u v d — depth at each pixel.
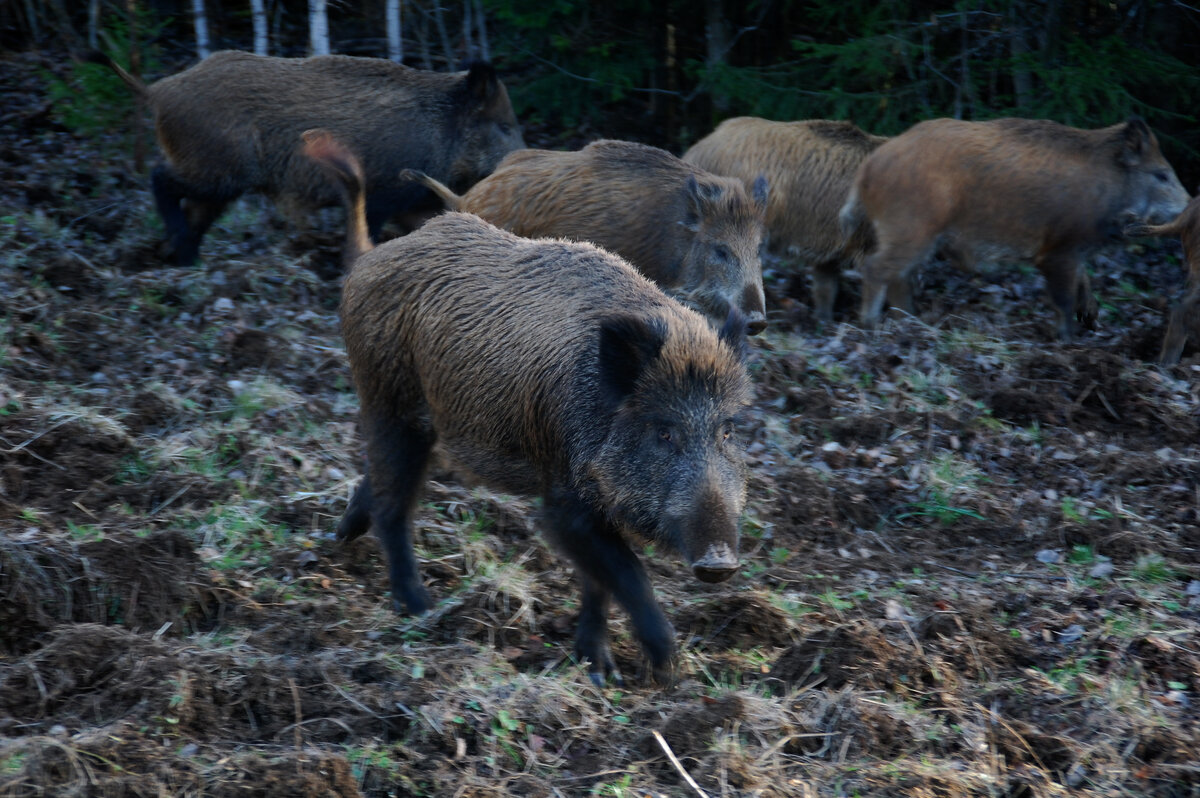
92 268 8.46
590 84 12.07
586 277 4.41
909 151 8.74
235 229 10.20
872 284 8.91
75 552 4.54
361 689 4.01
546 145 12.83
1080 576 5.50
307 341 7.67
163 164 9.12
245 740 3.74
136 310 7.90
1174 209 8.89
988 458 6.88
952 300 9.73
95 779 3.31
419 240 4.80
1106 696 4.16
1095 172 8.74
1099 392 7.70
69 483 5.56
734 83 11.30
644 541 4.05
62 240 9.12
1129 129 8.76
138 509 5.44
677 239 7.49
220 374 7.12
